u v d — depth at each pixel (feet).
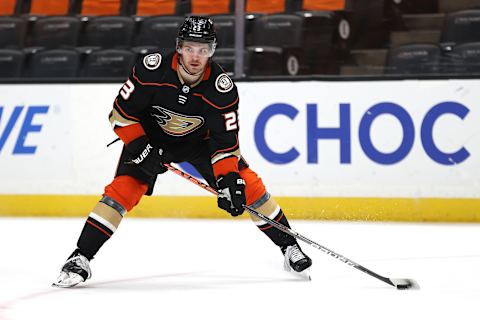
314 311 33.55
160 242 56.65
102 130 71.20
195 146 41.88
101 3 81.30
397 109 68.39
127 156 40.29
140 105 38.81
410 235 60.39
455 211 68.08
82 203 71.72
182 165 70.95
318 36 74.43
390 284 39.27
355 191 68.85
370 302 35.60
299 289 38.99
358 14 75.82
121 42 79.00
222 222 68.28
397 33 77.30
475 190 67.87
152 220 69.67
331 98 69.00
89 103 71.36
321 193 69.26
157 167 39.40
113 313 32.91
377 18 76.28
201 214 70.79
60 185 71.92
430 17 76.95
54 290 38.34
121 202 39.55
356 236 59.93
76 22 79.82
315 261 48.55
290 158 69.51
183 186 70.95
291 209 69.62
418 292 38.29
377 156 68.59
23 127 72.23
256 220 42.60
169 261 48.34
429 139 68.18
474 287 39.78
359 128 68.74
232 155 39.86
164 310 33.60
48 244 55.67
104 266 46.32
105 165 71.31
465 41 74.64
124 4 80.94
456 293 38.06
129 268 45.68
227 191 39.24
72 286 39.24
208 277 42.68
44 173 72.02
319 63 74.33
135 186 39.93
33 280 41.42
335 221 68.85
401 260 49.16
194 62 36.52
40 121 71.97
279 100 69.67
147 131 41.19
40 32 80.23
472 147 67.77
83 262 39.09
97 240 39.19
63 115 71.72
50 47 79.82
